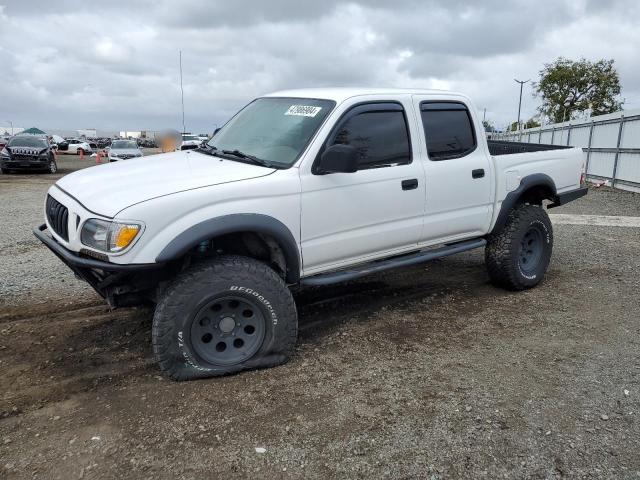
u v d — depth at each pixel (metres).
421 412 3.12
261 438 2.86
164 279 3.55
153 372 3.59
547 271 6.23
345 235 4.02
